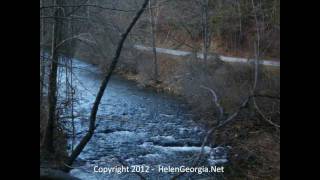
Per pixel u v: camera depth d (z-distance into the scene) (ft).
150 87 85.51
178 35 104.58
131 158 48.03
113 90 81.61
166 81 86.43
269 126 57.52
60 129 45.55
